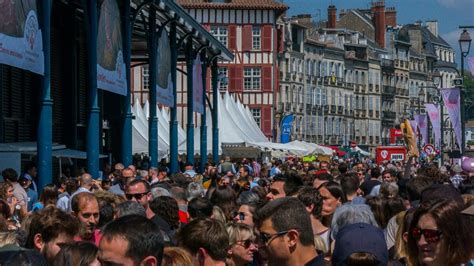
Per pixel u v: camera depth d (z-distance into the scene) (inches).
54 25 2164.1
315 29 7052.2
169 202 702.5
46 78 1354.6
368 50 7637.8
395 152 4180.6
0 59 1104.2
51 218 534.6
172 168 2372.0
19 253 368.8
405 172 1660.9
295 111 6407.5
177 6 2097.7
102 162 2463.1
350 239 419.5
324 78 6879.9
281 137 5007.4
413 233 422.0
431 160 3695.9
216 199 824.3
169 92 2219.5
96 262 441.7
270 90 5777.6
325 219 721.0
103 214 685.3
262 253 490.3
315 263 441.4
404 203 773.9
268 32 5748.0
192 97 2586.1
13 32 1140.5
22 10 1172.5
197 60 2613.2
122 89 1717.5
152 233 359.3
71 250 443.8
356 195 933.8
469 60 2479.1
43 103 1357.0
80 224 571.5
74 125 2252.7
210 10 5718.5
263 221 442.0
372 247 417.4
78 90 2305.6
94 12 1560.0
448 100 2891.2
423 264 419.2
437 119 4249.5
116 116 2679.6
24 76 1972.2
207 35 2532.0
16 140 1920.5
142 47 2733.8
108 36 1625.2
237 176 1881.2
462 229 414.6
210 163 2212.1
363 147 7603.4
